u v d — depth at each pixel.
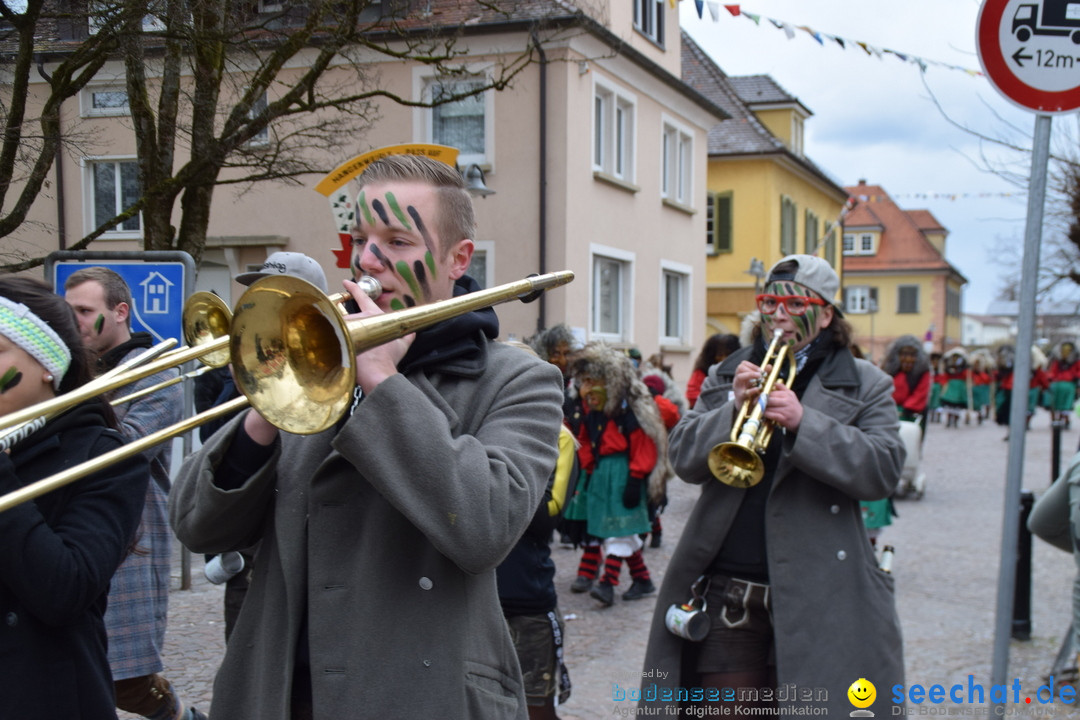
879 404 3.10
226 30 5.29
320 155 10.39
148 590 3.39
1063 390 22.33
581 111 13.09
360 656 1.66
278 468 1.83
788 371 3.21
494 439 1.75
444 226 1.83
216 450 1.76
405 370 1.77
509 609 3.04
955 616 5.73
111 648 3.28
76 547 1.91
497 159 12.88
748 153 22.64
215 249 13.50
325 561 1.71
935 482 11.97
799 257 3.20
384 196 1.80
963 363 23.09
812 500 2.97
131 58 5.01
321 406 1.50
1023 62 3.12
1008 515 3.21
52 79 4.76
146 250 5.89
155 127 5.86
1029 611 5.31
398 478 1.56
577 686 4.57
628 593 6.37
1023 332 3.20
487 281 13.05
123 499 2.04
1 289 2.05
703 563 3.08
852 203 17.94
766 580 3.03
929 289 48.19
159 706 3.48
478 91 7.12
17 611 1.88
